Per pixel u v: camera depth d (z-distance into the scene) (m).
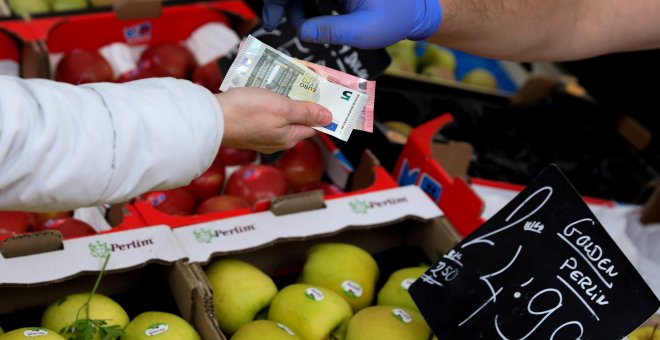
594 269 1.30
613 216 2.10
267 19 1.52
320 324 1.52
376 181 1.85
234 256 1.68
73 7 2.67
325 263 1.67
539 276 1.34
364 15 1.40
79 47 2.52
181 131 1.09
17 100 0.98
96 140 1.03
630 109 2.67
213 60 2.49
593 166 2.58
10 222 1.74
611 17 1.74
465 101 2.74
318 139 2.27
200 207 1.90
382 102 2.66
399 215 1.75
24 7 2.60
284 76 1.33
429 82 2.75
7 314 1.49
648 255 2.06
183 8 2.63
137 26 2.58
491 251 1.39
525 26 1.64
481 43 1.67
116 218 1.75
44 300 1.51
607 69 2.70
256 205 1.68
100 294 1.54
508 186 2.21
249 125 1.21
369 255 1.74
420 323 1.54
